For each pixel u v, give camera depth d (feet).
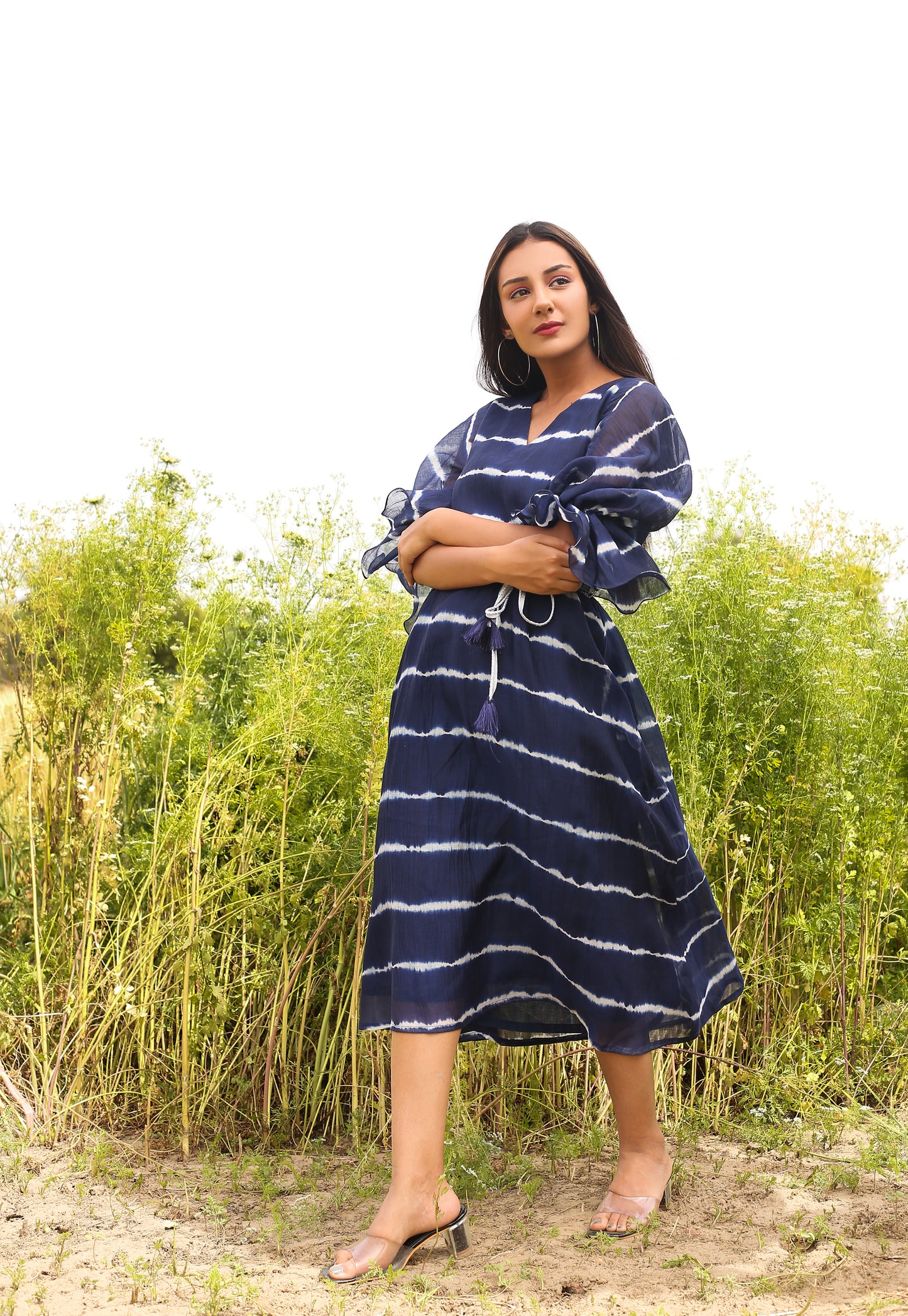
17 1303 5.91
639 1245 6.75
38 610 10.97
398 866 7.05
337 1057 9.63
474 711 7.19
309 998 9.63
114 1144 8.77
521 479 7.48
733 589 10.78
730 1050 10.17
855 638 12.10
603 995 7.04
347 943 9.62
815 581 11.25
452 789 7.13
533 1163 8.53
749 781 10.70
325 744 9.67
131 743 10.09
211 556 10.88
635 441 7.27
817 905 10.68
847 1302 5.84
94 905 9.51
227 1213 7.57
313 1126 9.30
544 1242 6.84
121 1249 6.83
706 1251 6.66
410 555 7.68
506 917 7.23
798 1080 9.38
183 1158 8.73
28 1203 7.58
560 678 7.15
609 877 7.06
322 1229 7.30
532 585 7.11
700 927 7.59
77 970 9.69
